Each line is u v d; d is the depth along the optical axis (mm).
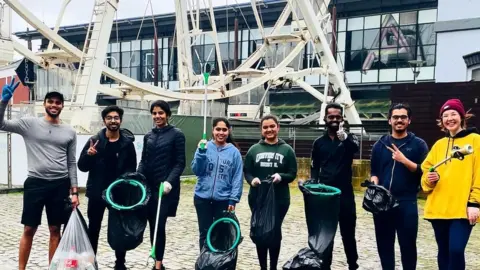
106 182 5520
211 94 20547
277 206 5352
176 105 31406
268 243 5207
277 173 5434
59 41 16594
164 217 5539
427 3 30609
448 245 4730
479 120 12742
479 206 4488
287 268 4973
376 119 31469
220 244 5195
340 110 5543
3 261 6379
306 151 16312
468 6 22250
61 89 20422
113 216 5238
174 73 40406
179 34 22219
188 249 7293
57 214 5344
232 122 19094
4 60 15734
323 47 18938
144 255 6812
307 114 34281
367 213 10930
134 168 5688
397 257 7055
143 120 14930
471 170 4555
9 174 13500
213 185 5508
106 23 14695
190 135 16703
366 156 14805
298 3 18562
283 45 24906
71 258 4879
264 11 36281
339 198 5211
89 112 14070
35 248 7043
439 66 23078
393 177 5164
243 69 22234
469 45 22297
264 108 23484
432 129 13250
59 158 5285
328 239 5066
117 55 43625
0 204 11195
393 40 31969
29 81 22219
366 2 32250
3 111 4996
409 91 13633
